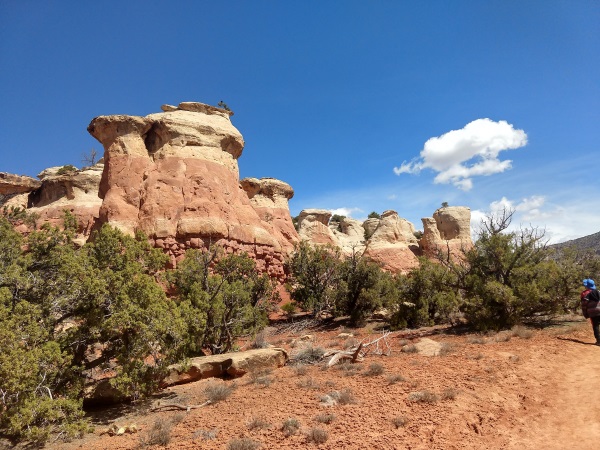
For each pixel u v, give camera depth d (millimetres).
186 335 12289
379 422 6820
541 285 15555
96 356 13648
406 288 21719
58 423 8898
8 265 11516
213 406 9266
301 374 11305
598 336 11414
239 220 34719
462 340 14047
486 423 6637
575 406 7188
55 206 41875
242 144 39531
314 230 56969
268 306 24734
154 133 35031
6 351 8180
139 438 7484
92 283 10297
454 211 57656
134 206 31047
